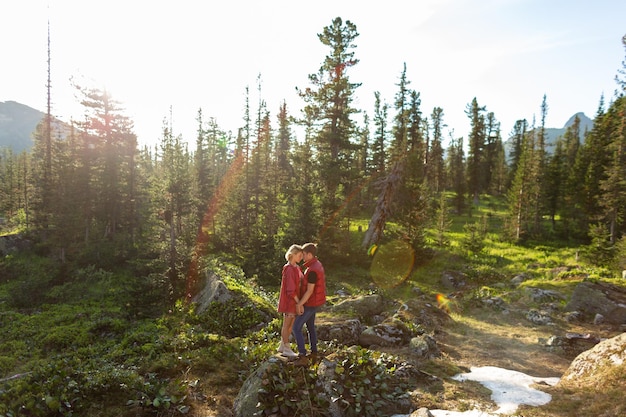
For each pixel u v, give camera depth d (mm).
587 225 47750
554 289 21328
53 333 19906
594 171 47531
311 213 31766
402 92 50656
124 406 6699
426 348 10945
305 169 38594
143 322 20531
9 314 25469
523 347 12734
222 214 40781
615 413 6082
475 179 68250
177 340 10430
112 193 42312
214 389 7602
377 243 35562
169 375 8320
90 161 42750
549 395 7609
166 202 26359
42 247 40844
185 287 23250
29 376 7238
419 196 34531
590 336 12641
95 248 37938
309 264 7137
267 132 48625
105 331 19828
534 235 48719
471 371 9711
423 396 7355
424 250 33281
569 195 51281
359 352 7570
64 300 29250
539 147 66625
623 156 36656
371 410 6445
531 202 52000
